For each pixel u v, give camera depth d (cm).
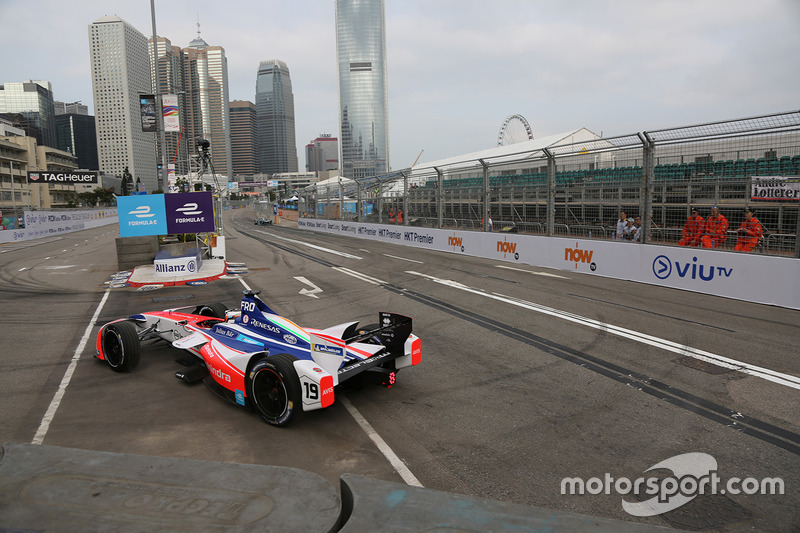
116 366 625
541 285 1206
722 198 1082
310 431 452
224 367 511
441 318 885
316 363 474
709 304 964
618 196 1416
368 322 868
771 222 985
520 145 3466
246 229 4472
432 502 167
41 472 190
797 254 921
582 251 1398
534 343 719
